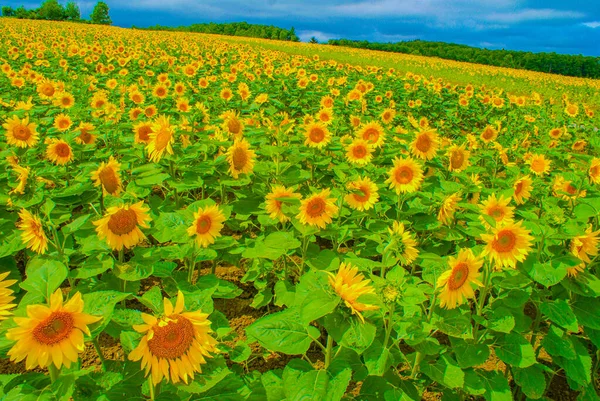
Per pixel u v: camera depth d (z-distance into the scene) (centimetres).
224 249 462
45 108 762
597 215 405
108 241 312
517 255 294
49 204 321
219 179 524
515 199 522
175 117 938
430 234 513
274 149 531
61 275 235
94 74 1450
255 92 1320
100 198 432
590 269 411
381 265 326
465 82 2980
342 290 224
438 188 545
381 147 700
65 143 496
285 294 378
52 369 220
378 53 4981
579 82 4022
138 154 531
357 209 460
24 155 538
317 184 646
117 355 380
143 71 1670
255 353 396
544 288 387
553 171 779
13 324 212
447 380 288
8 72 1166
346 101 1148
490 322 307
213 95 1122
